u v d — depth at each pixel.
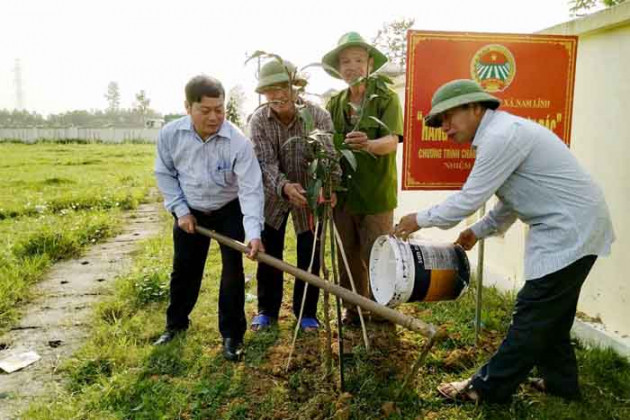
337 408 2.68
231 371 3.15
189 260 3.46
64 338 3.70
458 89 2.53
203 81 2.91
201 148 3.13
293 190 3.24
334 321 3.90
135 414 2.73
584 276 2.47
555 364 2.76
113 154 22.28
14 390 3.00
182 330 3.66
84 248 6.17
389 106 3.35
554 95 3.12
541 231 2.51
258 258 2.95
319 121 3.35
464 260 2.94
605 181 3.28
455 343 3.44
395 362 3.22
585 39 3.38
